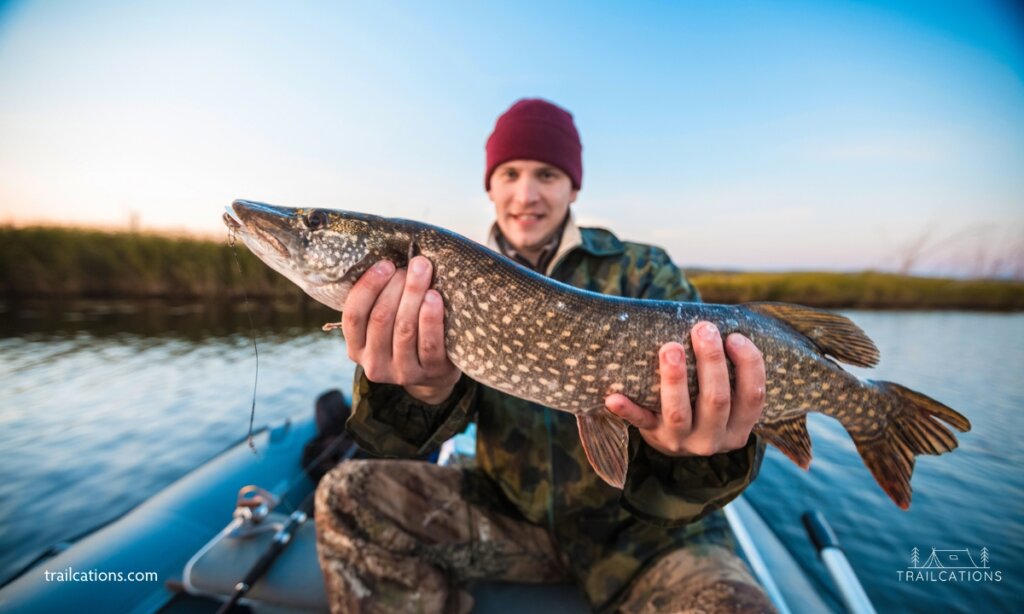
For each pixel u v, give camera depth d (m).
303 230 0.46
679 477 0.46
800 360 0.46
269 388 2.02
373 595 0.47
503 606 0.53
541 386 0.45
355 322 0.41
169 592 0.60
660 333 0.43
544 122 0.71
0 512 1.11
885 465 0.49
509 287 0.44
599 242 0.68
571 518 0.52
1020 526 0.97
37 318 3.90
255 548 0.60
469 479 0.58
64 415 1.70
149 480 1.26
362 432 0.48
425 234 0.45
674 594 0.44
